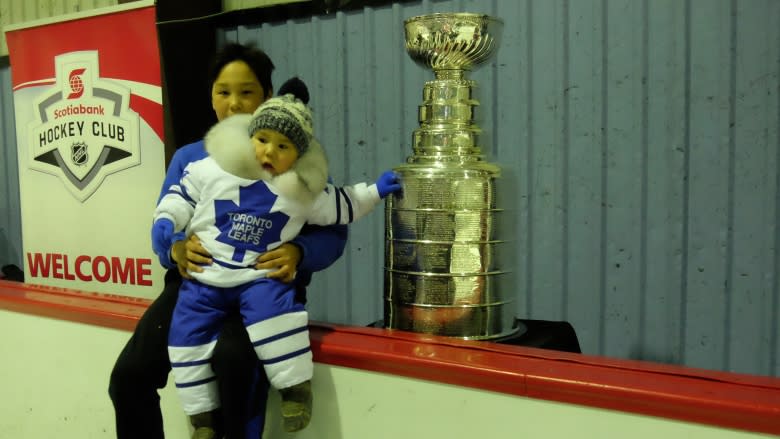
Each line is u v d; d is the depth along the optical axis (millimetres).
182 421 1472
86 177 2195
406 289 1392
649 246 2082
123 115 2098
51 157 2266
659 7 1998
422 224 1357
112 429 1572
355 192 1355
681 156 2010
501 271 1417
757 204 1924
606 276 2154
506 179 1442
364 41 2457
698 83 1969
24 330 1733
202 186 1244
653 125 2041
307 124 1208
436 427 1139
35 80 2254
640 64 2039
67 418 1663
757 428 890
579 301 2203
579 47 2119
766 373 1952
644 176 2068
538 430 1050
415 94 2375
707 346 2029
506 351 1178
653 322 2096
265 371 1229
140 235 2119
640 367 1071
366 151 2512
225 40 2738
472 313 1368
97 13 2092
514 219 1502
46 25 2188
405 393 1167
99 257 2211
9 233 3371
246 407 1210
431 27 1395
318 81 2578
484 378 1081
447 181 1337
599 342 2184
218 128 1260
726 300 1989
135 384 1295
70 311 1614
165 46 2133
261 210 1207
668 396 941
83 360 1607
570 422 1022
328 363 1251
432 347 1215
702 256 2012
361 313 2570
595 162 2137
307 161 1226
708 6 1934
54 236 2303
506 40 2232
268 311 1182
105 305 1625
